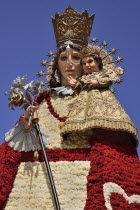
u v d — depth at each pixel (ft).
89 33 41.86
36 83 35.37
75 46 39.60
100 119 32.22
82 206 30.73
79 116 33.53
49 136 35.32
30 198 31.89
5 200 31.76
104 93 34.91
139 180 30.96
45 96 39.04
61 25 40.98
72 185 31.89
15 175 33.24
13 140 34.35
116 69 37.09
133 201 29.45
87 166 32.58
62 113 37.17
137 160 32.94
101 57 37.86
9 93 35.09
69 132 33.14
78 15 41.09
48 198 31.68
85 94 35.19
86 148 34.09
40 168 33.45
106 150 31.89
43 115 37.32
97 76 35.55
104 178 30.25
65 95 38.73
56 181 32.35
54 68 40.55
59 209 29.12
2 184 31.94
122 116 32.96
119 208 28.84
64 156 33.73
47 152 34.09
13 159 33.68
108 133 32.86
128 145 33.63
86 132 34.58
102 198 29.43
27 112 34.09
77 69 39.19
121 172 30.73
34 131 34.50
